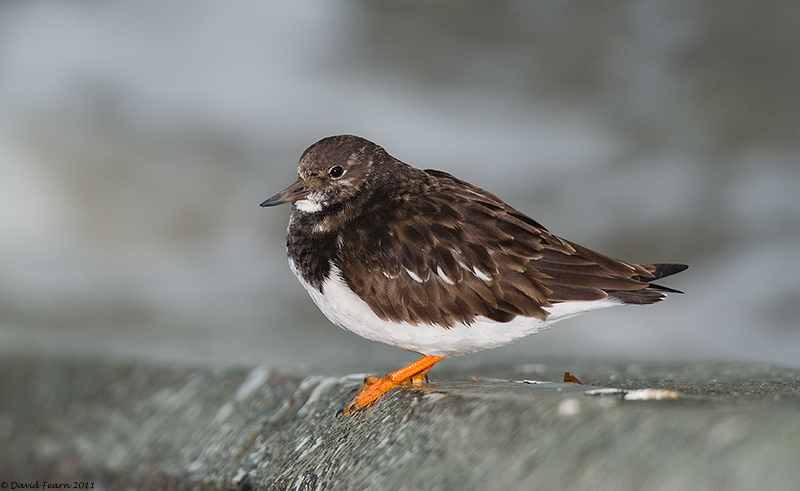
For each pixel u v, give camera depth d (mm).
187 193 17078
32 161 17125
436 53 18641
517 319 6434
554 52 18391
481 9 18875
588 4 18594
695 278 14805
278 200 7051
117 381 8906
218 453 6887
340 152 7027
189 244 16719
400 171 7168
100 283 15602
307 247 6980
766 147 16359
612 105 17531
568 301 6438
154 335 12430
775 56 17469
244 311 15062
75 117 17797
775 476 3355
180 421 7703
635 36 18266
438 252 6477
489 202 6840
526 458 4195
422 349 6680
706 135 16703
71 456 8242
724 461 3535
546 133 17188
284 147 17453
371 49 18797
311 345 11008
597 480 3807
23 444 8859
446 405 5066
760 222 15328
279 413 6922
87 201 17000
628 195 16109
